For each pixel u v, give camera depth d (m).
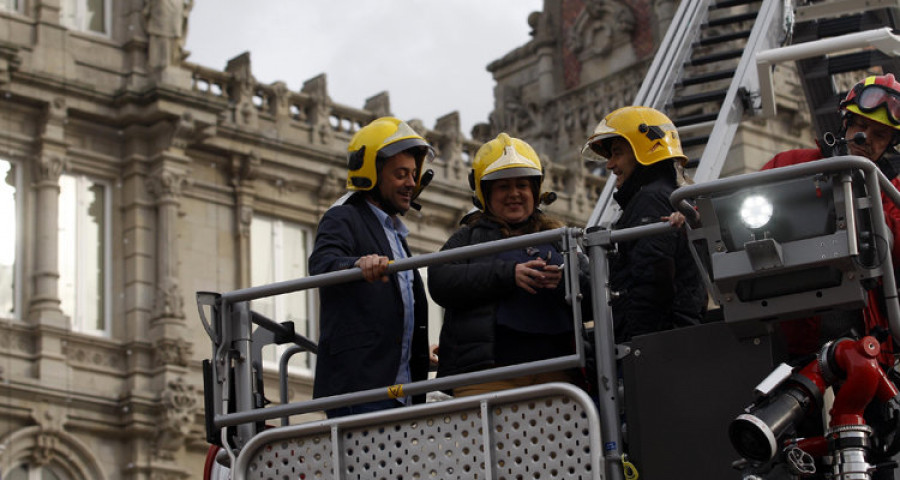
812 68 12.89
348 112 33.12
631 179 7.48
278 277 31.31
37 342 28.03
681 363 6.33
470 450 6.42
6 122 28.75
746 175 6.04
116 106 29.81
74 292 28.97
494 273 6.97
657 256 6.99
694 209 6.17
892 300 6.06
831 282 5.99
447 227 34.12
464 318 7.09
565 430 6.27
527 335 7.07
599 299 6.48
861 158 5.90
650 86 12.80
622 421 6.56
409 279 7.45
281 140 31.39
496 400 6.37
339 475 6.61
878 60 12.81
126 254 29.47
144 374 28.91
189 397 28.88
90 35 30.17
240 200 30.80
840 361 6.08
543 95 42.22
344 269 6.96
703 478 6.20
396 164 7.57
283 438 6.77
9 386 27.34
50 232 28.62
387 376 7.12
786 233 6.01
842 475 6.04
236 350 7.14
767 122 37.16
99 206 29.67
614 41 41.12
